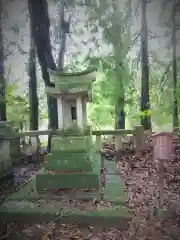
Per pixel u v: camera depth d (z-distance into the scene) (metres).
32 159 5.79
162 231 2.67
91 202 3.23
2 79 6.61
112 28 6.40
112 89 6.48
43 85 6.58
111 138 6.26
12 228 2.87
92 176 3.27
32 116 6.60
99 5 6.37
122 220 2.83
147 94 6.45
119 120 6.48
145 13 6.36
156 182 4.07
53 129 5.93
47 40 6.46
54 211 2.99
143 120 6.47
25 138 6.18
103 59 6.46
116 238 2.60
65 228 2.83
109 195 3.40
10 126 4.48
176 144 5.55
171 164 4.75
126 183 4.07
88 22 6.43
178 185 3.93
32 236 2.68
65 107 3.57
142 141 5.65
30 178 4.46
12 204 3.22
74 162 3.34
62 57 6.50
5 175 4.14
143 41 6.39
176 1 6.25
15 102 6.63
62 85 3.35
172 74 6.38
